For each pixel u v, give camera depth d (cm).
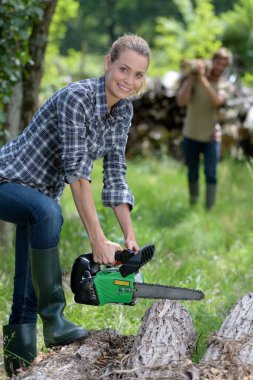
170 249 759
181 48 1917
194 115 955
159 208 933
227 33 1936
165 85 1361
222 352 357
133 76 363
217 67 948
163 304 393
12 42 647
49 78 1259
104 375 357
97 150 383
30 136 380
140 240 759
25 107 728
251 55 1914
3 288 561
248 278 653
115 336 400
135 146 1362
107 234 677
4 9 628
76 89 365
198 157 974
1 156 389
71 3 1505
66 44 4734
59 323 385
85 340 392
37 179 382
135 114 1368
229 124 1298
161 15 4575
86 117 368
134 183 1083
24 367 397
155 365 344
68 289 579
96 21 4750
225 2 3878
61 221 383
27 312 407
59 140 375
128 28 4712
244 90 1370
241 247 791
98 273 379
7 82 664
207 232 841
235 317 388
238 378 336
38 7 645
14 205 376
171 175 1201
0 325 501
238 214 895
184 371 339
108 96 370
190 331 387
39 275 381
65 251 678
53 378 358
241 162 1248
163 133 1358
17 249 405
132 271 371
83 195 366
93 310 527
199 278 618
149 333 371
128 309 527
